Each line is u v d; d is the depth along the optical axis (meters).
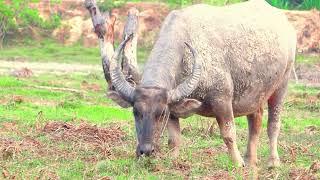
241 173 19.70
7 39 75.81
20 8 75.56
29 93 41.28
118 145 24.23
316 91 48.06
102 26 28.56
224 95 20.08
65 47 74.94
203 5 21.00
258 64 20.94
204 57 19.81
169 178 19.23
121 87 18.97
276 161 22.27
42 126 27.72
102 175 19.42
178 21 20.09
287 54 22.22
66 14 79.25
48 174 19.25
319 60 64.31
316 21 70.25
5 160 21.25
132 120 32.22
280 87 22.62
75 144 23.64
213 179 19.08
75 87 47.38
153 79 19.19
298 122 33.97
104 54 28.41
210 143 25.83
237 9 21.50
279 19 22.38
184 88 18.91
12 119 30.31
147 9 76.62
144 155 18.55
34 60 69.00
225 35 20.34
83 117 32.53
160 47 19.80
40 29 77.44
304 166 21.88
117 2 76.94
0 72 57.09
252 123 22.44
